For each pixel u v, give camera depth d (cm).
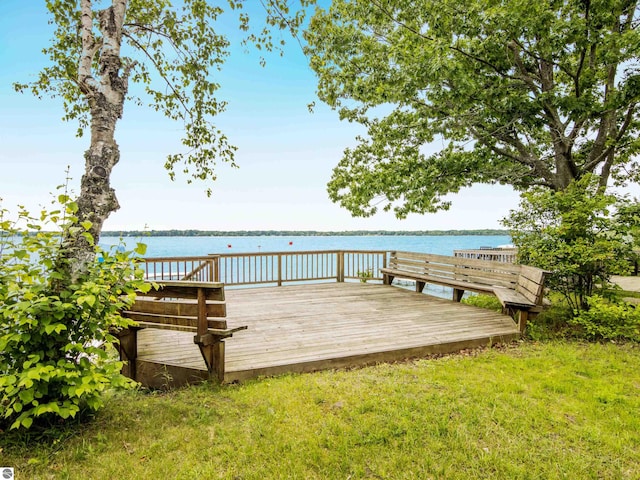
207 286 306
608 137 735
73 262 226
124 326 265
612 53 588
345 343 425
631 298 652
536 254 538
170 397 298
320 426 241
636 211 482
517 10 597
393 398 282
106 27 285
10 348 205
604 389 305
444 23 673
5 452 202
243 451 211
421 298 746
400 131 846
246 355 379
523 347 435
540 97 649
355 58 921
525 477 189
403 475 192
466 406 269
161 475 188
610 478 193
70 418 238
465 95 699
